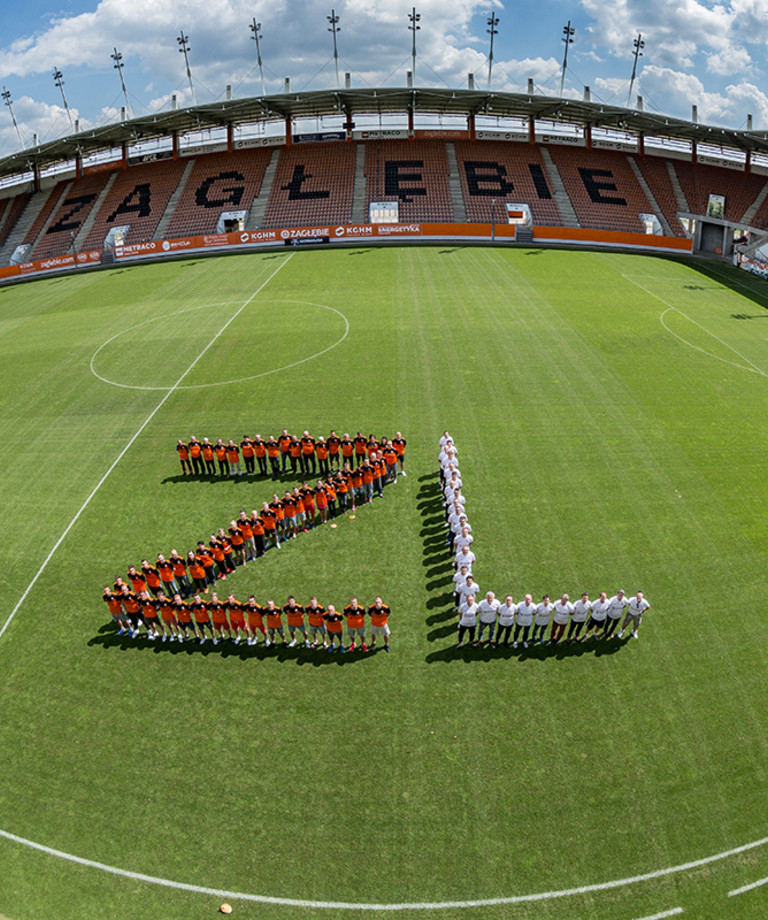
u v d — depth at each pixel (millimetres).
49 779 14672
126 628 18656
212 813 13672
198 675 16953
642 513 21922
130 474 26078
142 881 12680
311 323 39469
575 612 16828
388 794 13758
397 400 29828
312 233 59219
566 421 27719
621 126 68938
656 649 16891
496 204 64188
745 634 17219
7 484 26109
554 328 37625
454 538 20047
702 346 35594
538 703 15531
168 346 37906
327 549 21016
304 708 15750
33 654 18094
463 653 16984
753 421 27609
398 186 66125
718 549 20188
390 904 12047
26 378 35500
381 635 17391
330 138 70812
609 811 13273
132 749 15133
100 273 58312
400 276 48031
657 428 27109
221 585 19797
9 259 69000
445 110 69000
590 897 12000
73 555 21859
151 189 70500
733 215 65438
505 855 12656
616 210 64750
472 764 14234
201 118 66938
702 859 12500
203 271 53531
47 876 12914
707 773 13906
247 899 12266
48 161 75312
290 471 25750
